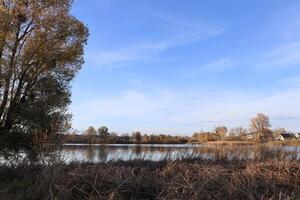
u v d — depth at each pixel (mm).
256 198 9695
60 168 10867
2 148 24750
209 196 9633
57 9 27984
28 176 11773
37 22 27594
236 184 10266
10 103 26984
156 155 16797
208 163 15867
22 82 27609
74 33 28453
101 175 10469
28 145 24984
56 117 26359
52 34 28109
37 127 25438
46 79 27906
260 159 16406
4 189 10367
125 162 15531
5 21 26469
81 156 16500
